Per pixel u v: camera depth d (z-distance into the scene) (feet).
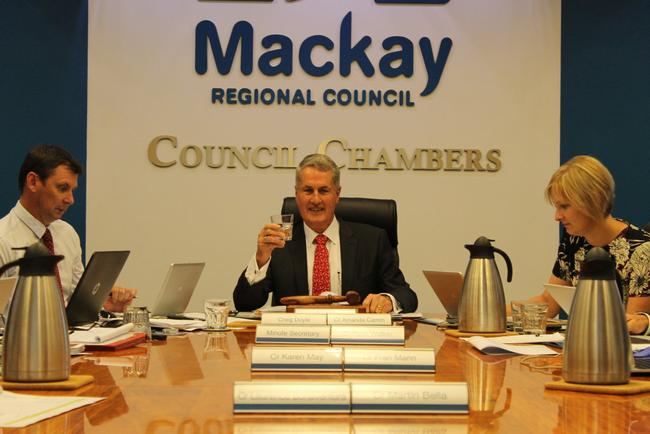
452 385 4.50
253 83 16.31
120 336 7.63
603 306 5.26
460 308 8.46
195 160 16.31
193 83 16.31
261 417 4.36
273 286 11.37
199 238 16.31
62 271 11.91
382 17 16.35
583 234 9.76
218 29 16.35
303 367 5.92
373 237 11.65
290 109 16.31
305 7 16.33
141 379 5.62
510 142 16.43
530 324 8.36
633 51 16.35
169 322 9.18
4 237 10.87
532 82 16.46
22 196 11.09
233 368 6.13
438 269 16.39
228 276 16.33
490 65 16.43
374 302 9.90
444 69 16.43
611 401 4.88
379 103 16.33
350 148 16.33
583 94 16.43
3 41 15.96
